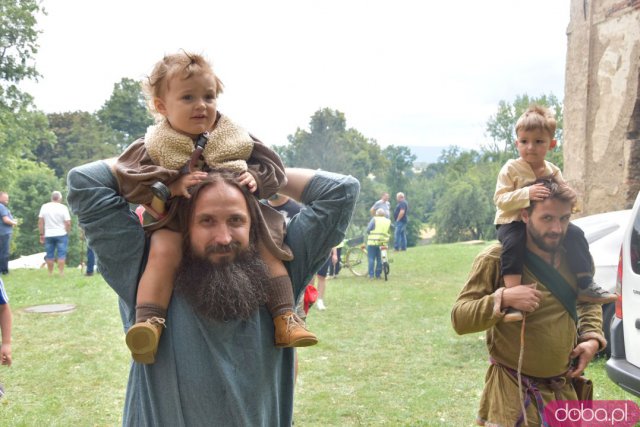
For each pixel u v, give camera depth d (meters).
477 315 2.68
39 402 5.52
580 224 6.61
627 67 12.27
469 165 69.88
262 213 2.04
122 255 1.89
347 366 6.54
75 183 1.87
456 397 5.54
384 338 7.72
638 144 12.20
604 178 12.84
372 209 15.09
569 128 13.73
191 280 1.85
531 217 2.67
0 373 6.38
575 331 2.74
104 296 11.09
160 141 1.87
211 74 1.89
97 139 64.31
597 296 2.67
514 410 2.70
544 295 2.69
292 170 2.22
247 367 1.90
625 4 12.25
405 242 20.16
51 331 8.27
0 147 33.12
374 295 10.91
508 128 61.38
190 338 1.87
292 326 1.95
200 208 1.85
